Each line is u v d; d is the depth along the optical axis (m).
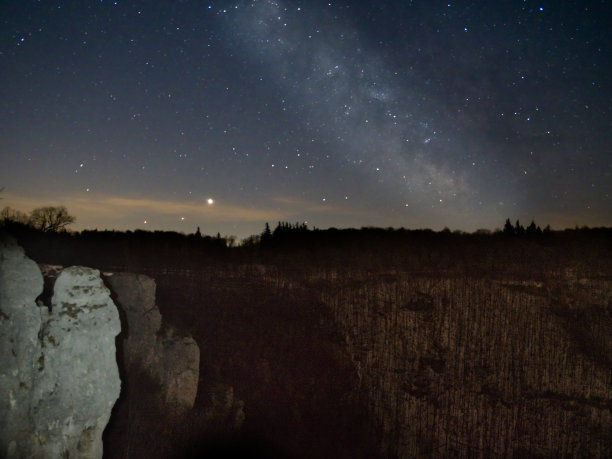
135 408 15.15
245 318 26.69
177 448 15.14
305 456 20.22
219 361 22.66
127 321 17.27
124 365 15.79
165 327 18.55
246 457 17.80
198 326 24.47
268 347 25.25
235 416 18.95
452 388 27.67
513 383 28.52
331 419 23.19
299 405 22.92
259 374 23.02
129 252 36.06
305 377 24.62
